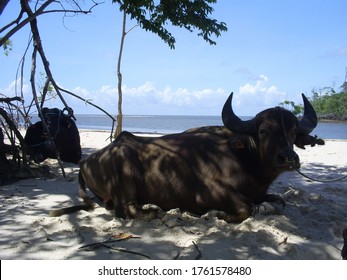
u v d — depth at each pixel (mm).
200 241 4328
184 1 11180
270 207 5055
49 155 9062
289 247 4113
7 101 8148
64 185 7258
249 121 5094
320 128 43969
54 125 9031
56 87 8312
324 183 7898
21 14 8125
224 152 5207
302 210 5562
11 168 7684
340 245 4332
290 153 4562
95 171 5441
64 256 3957
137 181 5195
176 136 5551
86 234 4582
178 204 5227
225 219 4957
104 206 5824
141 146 5430
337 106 65875
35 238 4441
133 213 5012
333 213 5477
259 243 4270
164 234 4543
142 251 4074
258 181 5125
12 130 8156
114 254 4004
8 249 4113
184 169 5191
